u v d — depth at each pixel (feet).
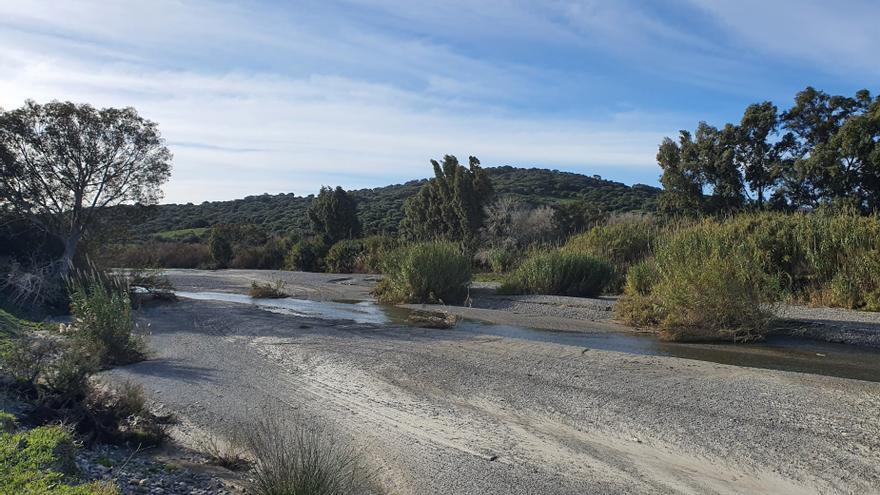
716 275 43.21
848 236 53.72
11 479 13.96
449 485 17.99
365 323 49.47
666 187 113.39
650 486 17.57
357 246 127.34
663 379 27.86
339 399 26.96
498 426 22.97
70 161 65.16
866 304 49.73
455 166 127.24
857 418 21.57
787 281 55.67
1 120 61.41
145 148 69.87
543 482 18.01
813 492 16.76
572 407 24.71
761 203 106.32
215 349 38.73
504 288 68.54
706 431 21.33
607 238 78.84
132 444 21.39
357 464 17.97
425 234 128.16
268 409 25.71
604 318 52.37
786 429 20.97
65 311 55.83
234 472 19.17
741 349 38.99
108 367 33.65
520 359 32.99
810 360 35.65
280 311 59.62
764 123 104.12
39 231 65.31
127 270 66.08
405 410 25.16
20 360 23.52
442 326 47.52
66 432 17.67
